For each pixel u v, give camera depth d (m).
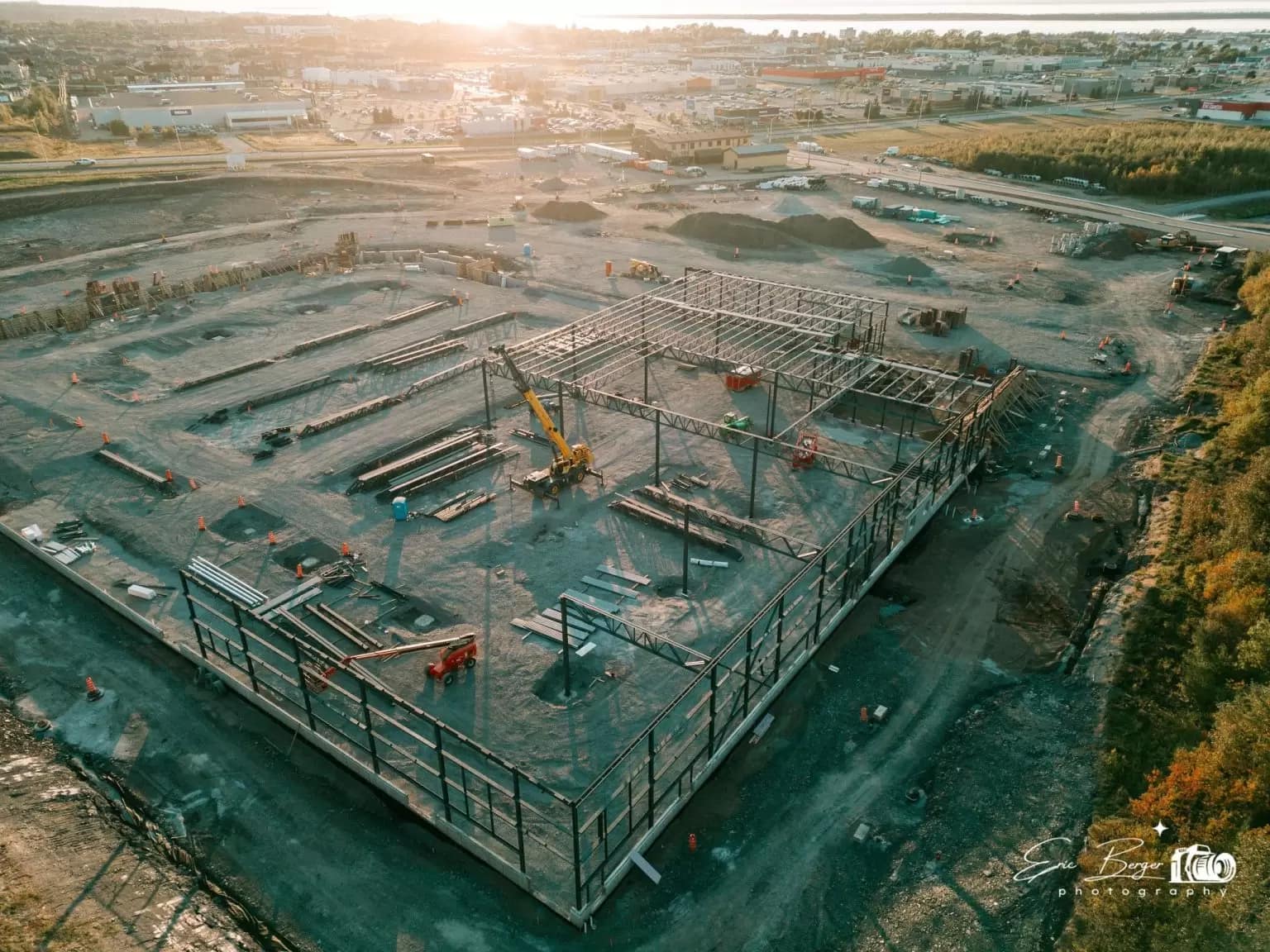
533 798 31.62
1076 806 30.48
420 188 140.00
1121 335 79.12
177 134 178.62
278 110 199.50
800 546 47.19
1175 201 133.62
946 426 60.41
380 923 27.64
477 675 38.00
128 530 49.00
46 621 41.88
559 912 27.52
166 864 29.36
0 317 81.44
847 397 67.19
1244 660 34.44
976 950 25.83
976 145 166.00
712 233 111.69
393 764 32.94
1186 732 33.12
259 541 48.25
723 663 38.53
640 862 29.31
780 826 31.17
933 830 30.55
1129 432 61.00
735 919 27.75
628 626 35.84
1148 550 46.44
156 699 37.09
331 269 98.81
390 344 77.44
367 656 35.12
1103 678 36.78
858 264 101.94
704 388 68.75
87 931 26.12
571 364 63.50
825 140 192.75
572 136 195.00
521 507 51.84
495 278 94.88
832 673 38.78
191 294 89.62
